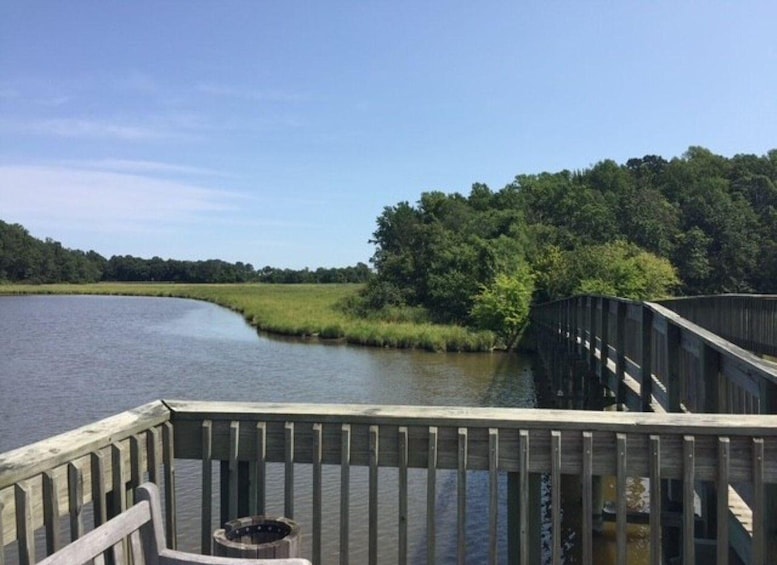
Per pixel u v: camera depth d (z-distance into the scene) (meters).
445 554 9.09
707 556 4.73
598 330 12.19
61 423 16.62
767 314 13.06
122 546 2.82
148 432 4.11
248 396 20.34
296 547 3.24
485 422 3.97
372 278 54.56
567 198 72.69
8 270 122.44
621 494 3.86
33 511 3.24
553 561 3.88
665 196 79.19
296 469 12.20
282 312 47.28
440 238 50.59
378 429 4.11
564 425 3.90
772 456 3.77
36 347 32.53
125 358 28.62
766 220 70.06
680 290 58.19
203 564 2.79
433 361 29.62
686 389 6.42
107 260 149.62
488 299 35.75
